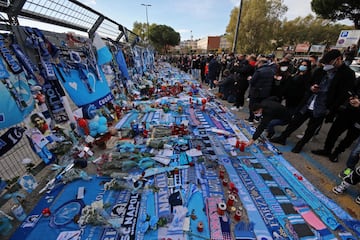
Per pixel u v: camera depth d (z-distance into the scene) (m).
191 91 7.31
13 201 1.79
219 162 2.71
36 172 2.23
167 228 1.64
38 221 1.66
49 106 2.62
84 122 3.05
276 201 2.03
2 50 2.01
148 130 3.64
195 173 2.41
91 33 4.51
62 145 2.52
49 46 2.74
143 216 1.75
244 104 6.17
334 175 2.55
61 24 3.38
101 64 4.16
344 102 2.56
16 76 2.08
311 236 1.65
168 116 4.53
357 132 2.54
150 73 10.56
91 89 3.69
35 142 2.20
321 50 22.41
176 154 2.85
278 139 3.47
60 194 1.97
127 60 6.68
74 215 1.73
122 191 2.05
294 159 2.94
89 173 2.33
